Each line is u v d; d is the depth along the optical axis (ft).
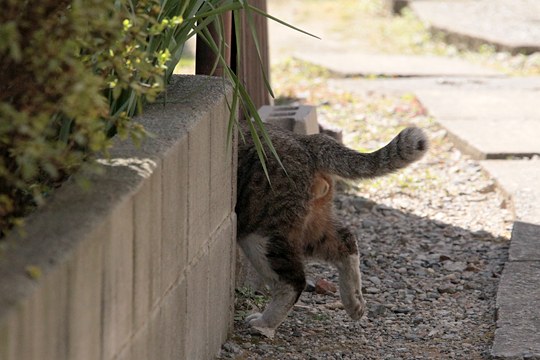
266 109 32.81
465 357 21.63
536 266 26.50
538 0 69.41
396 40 62.59
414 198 33.91
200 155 18.37
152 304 15.76
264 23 34.60
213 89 20.44
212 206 19.62
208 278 19.65
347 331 23.40
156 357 16.26
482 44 58.18
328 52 58.80
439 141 39.63
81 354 12.79
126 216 14.10
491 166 35.76
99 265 13.19
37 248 12.23
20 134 13.39
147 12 17.04
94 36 14.34
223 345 21.61
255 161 22.13
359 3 74.90
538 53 56.03
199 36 23.39
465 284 26.66
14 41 12.50
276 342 22.43
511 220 31.60
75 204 13.64
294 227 22.30
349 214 32.40
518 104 44.37
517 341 21.76
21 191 14.76
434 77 51.24
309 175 22.45
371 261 28.45
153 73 15.15
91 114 13.52
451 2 69.41
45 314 11.57
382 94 47.42
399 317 24.41
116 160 15.47
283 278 22.34
